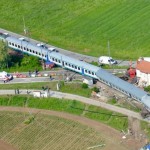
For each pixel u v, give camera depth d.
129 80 197.00
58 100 192.75
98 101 189.00
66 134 177.00
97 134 175.25
